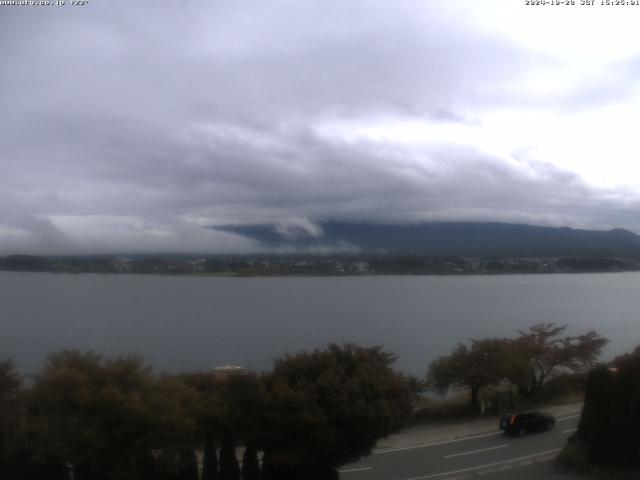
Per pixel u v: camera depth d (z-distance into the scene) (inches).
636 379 1061.8
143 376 896.9
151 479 858.8
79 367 871.1
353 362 1022.4
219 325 4815.5
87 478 828.0
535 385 1834.4
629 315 5782.5
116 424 806.5
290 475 959.0
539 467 1113.4
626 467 1051.3
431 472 1099.9
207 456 916.6
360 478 1067.3
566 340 1984.5
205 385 1056.2
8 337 3998.5
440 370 1672.0
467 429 1441.9
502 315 5718.5
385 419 932.0
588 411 1100.5
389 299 7824.8
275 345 3688.5
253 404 926.4
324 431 903.1
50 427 786.2
